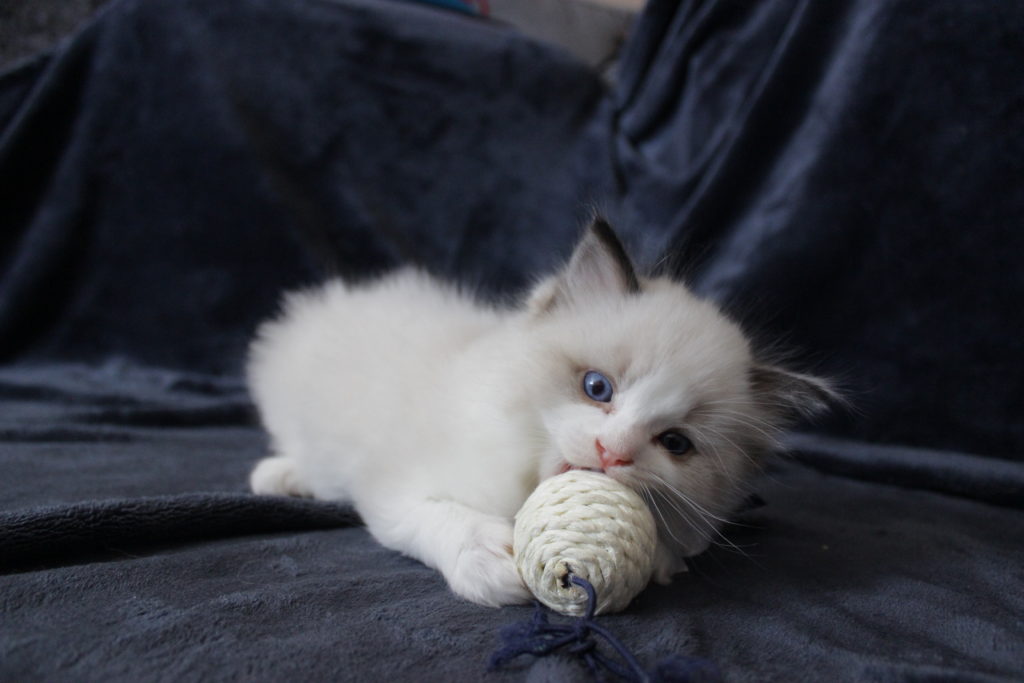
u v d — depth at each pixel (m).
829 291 0.58
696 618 0.35
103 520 0.37
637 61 0.67
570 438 0.37
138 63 0.65
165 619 0.32
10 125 0.66
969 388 0.54
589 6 0.78
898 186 0.55
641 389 0.37
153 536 0.38
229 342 0.68
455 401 0.40
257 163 0.66
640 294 0.41
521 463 0.38
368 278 0.67
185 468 0.50
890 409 0.57
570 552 0.33
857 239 0.57
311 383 0.46
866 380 0.58
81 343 0.68
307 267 0.67
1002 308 0.53
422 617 0.34
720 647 0.33
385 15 0.69
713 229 0.61
